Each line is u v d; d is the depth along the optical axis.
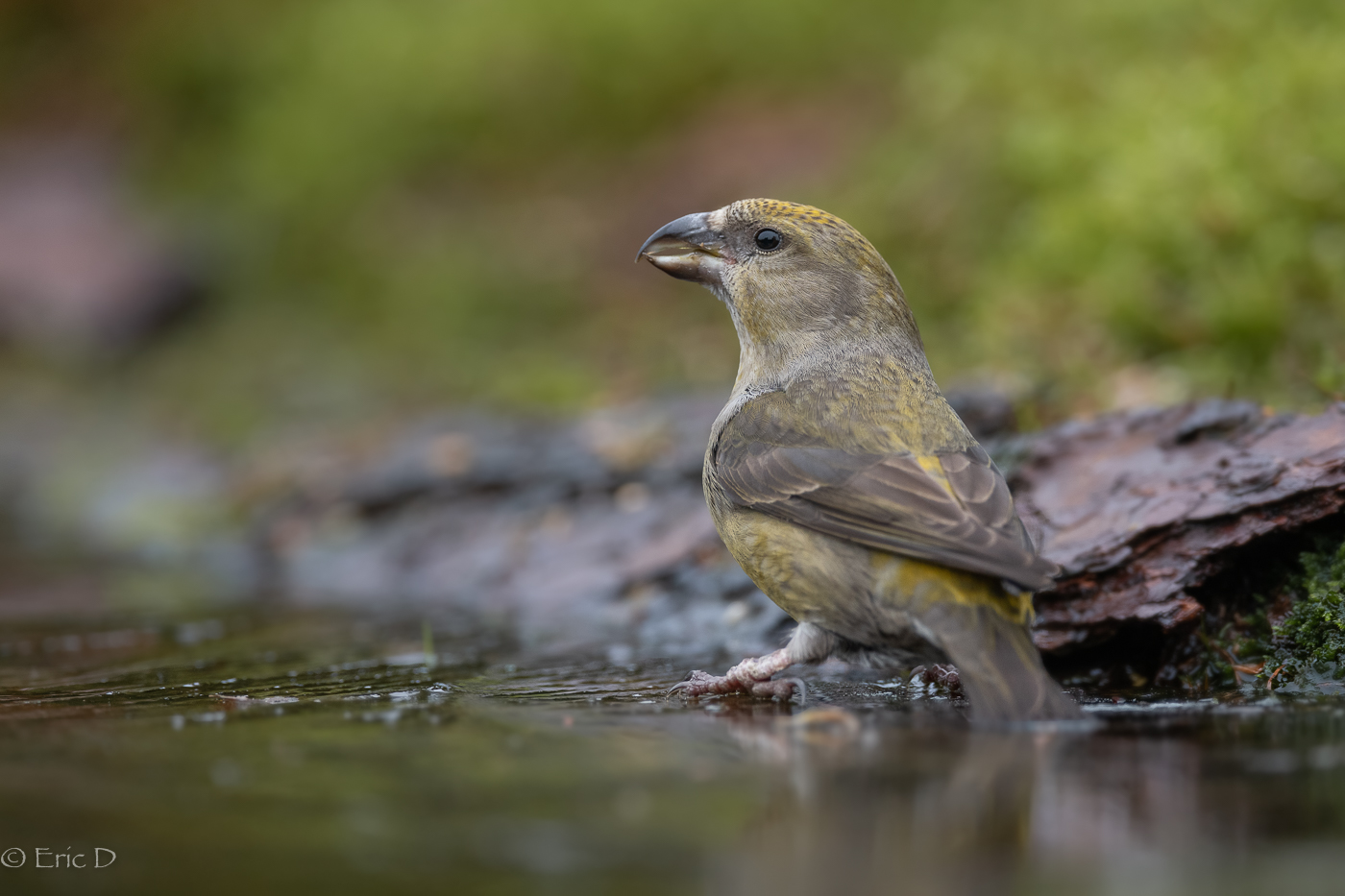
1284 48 14.90
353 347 23.08
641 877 4.26
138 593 12.49
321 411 20.17
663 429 14.02
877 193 18.25
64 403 24.50
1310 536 7.61
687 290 20.27
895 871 4.28
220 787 5.19
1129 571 7.69
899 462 7.18
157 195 31.58
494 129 26.62
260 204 28.11
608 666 8.38
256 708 6.83
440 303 22.45
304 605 11.66
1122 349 12.89
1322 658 7.31
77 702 7.10
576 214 23.80
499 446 14.94
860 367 8.19
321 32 31.41
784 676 8.03
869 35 24.19
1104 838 4.52
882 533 6.80
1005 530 6.55
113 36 38.19
